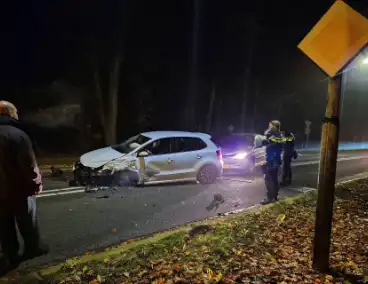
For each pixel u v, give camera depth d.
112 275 3.64
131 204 7.16
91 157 8.47
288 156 9.86
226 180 10.09
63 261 4.30
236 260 4.05
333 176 3.53
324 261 3.67
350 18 3.18
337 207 6.80
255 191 8.82
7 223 3.87
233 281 3.49
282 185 9.90
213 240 4.65
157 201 7.46
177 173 8.91
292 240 4.79
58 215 6.26
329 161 3.49
